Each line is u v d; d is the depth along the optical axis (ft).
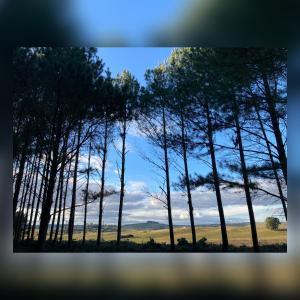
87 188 29.91
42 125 29.14
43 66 28.78
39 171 29.71
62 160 29.66
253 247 26.08
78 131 29.89
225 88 26.91
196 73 27.76
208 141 28.73
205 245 27.12
